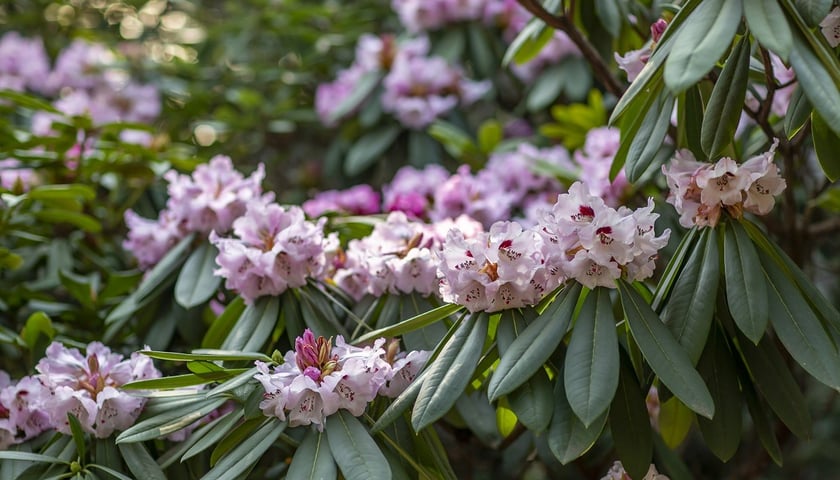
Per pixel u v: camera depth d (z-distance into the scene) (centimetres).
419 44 249
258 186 172
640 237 131
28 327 168
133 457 143
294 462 131
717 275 133
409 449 140
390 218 158
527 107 261
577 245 132
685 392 125
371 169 271
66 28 318
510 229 133
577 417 128
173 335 176
